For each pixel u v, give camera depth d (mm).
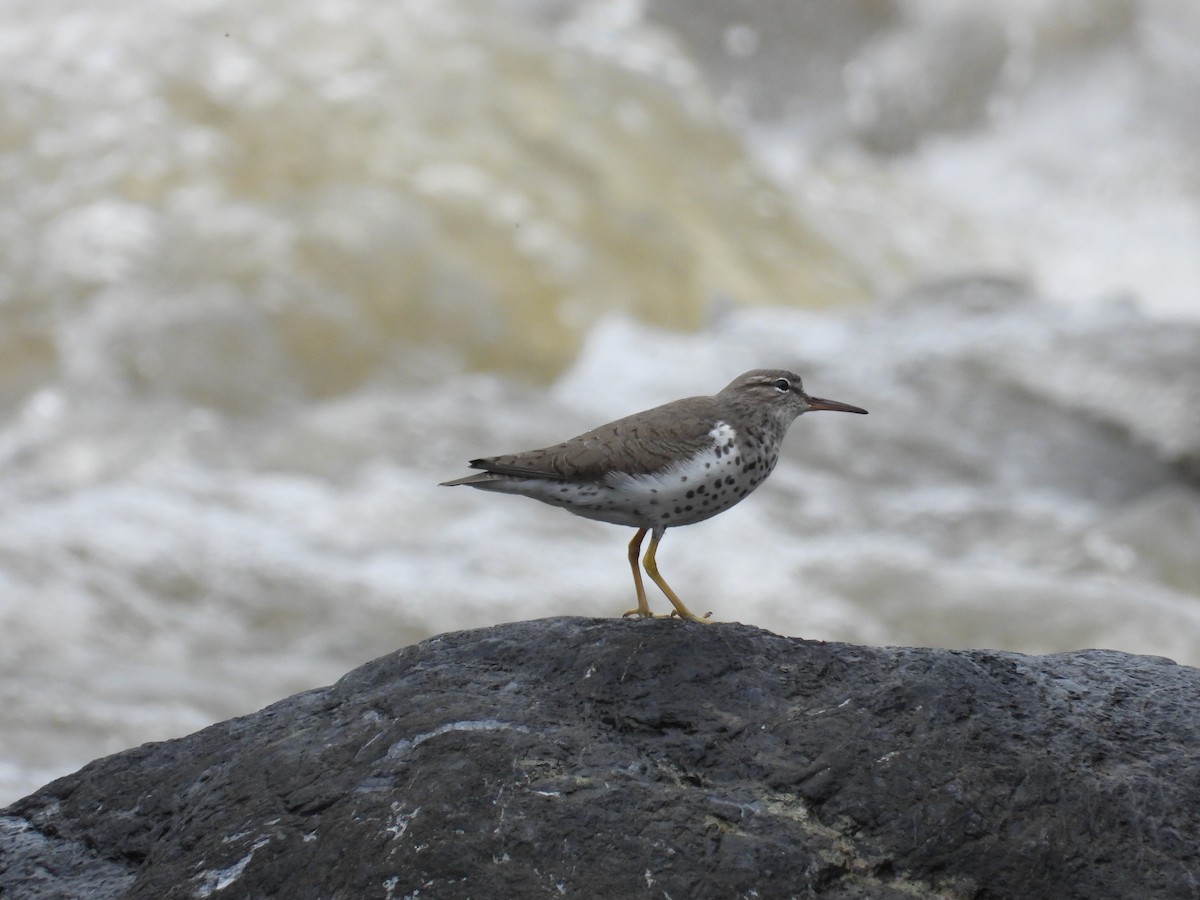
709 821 5457
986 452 18344
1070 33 34844
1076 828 5621
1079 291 29719
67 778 6598
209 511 16031
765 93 35219
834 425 18531
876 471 17875
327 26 25062
